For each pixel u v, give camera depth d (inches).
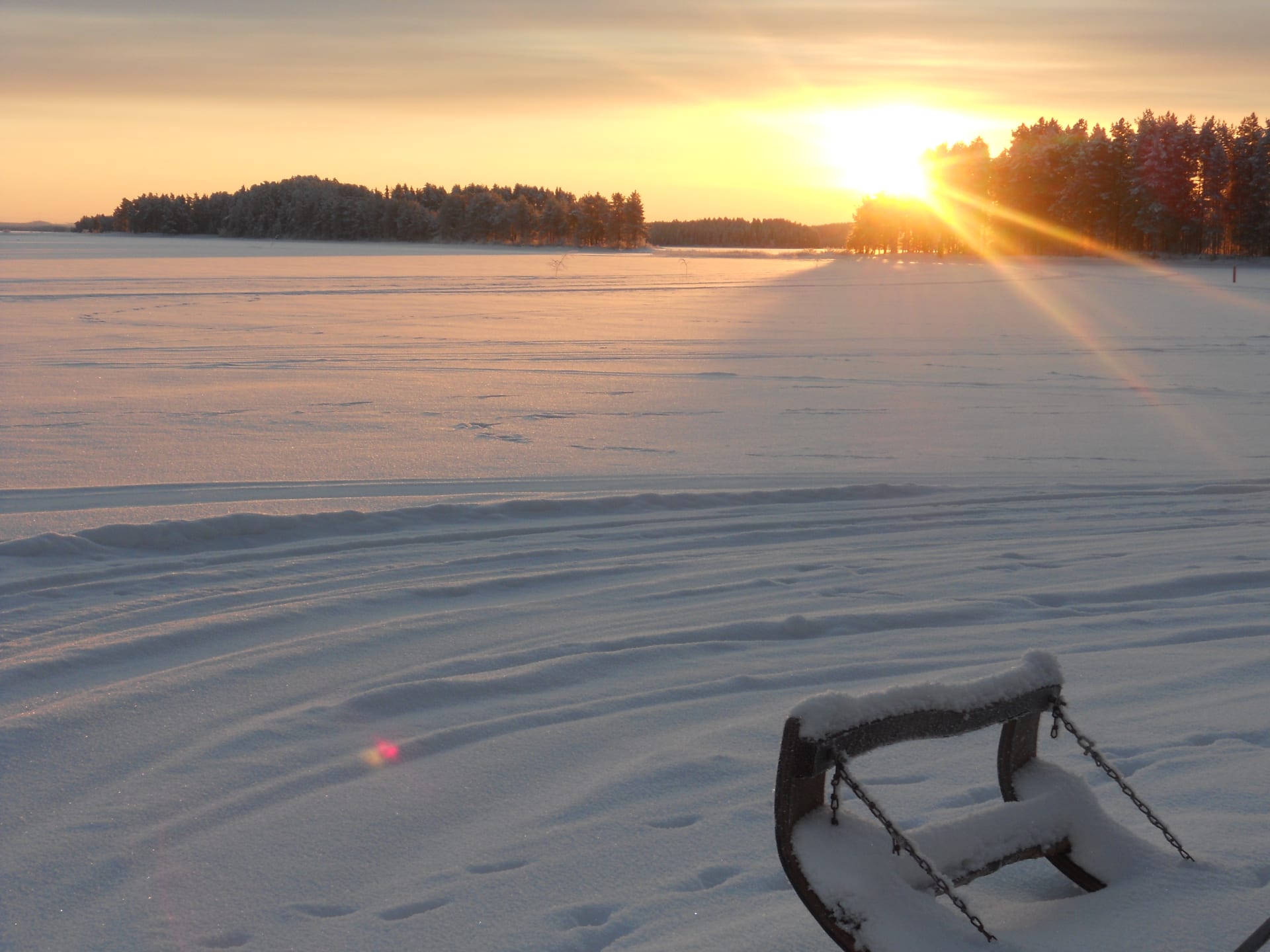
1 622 246.4
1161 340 1250.0
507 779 167.9
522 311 1589.6
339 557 317.1
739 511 398.6
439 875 137.7
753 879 132.9
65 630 241.8
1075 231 5413.4
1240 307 1807.3
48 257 3631.9
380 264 3503.9
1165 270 3599.9
